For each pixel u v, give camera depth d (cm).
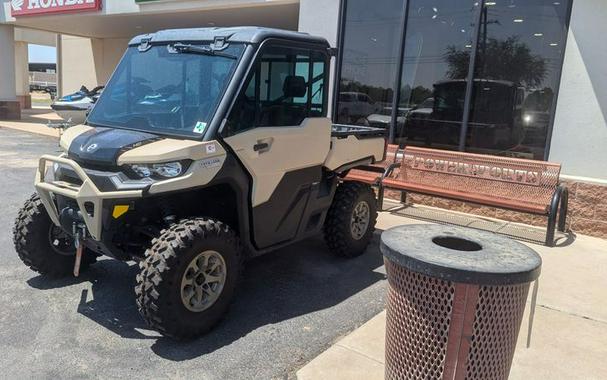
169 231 359
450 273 201
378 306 442
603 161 661
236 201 407
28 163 1042
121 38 2042
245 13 1277
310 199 477
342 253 548
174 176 356
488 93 755
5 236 581
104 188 359
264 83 414
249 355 355
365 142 556
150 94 429
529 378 330
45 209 438
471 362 214
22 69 2852
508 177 679
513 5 718
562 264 550
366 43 862
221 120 381
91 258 481
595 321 417
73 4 1455
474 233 249
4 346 353
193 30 445
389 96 851
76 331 378
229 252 383
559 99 681
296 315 419
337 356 348
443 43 786
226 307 387
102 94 460
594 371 342
